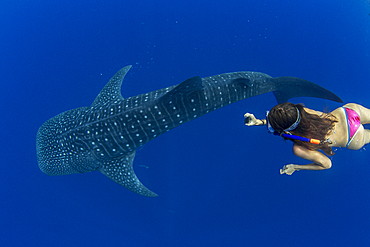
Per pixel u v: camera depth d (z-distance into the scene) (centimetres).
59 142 456
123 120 425
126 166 477
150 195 449
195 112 442
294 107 228
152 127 434
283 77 444
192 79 367
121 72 532
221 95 445
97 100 489
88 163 459
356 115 298
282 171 308
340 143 299
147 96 434
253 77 462
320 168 276
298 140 246
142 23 614
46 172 473
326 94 408
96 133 433
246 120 410
